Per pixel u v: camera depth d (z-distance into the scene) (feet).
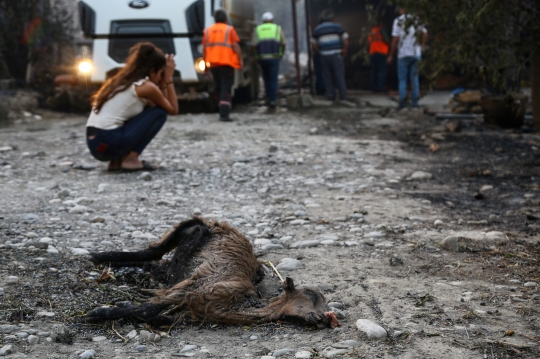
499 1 30.22
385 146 34.06
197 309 11.74
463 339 11.20
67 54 58.03
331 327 11.62
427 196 23.38
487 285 14.03
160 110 26.86
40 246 16.08
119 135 26.11
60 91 49.21
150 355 10.64
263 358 10.45
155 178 25.63
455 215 20.63
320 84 59.72
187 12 43.39
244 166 28.30
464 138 35.94
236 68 42.19
